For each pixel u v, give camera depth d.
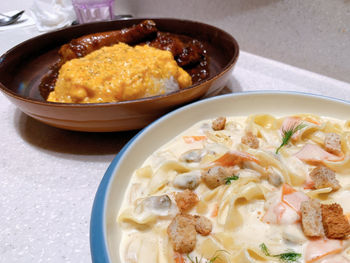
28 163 0.19
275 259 0.12
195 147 0.18
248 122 0.19
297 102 0.19
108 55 0.23
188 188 0.15
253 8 0.30
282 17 0.28
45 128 0.22
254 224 0.13
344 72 0.26
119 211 0.14
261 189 0.14
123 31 0.28
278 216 0.13
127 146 0.16
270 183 0.15
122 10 0.47
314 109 0.19
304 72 0.29
